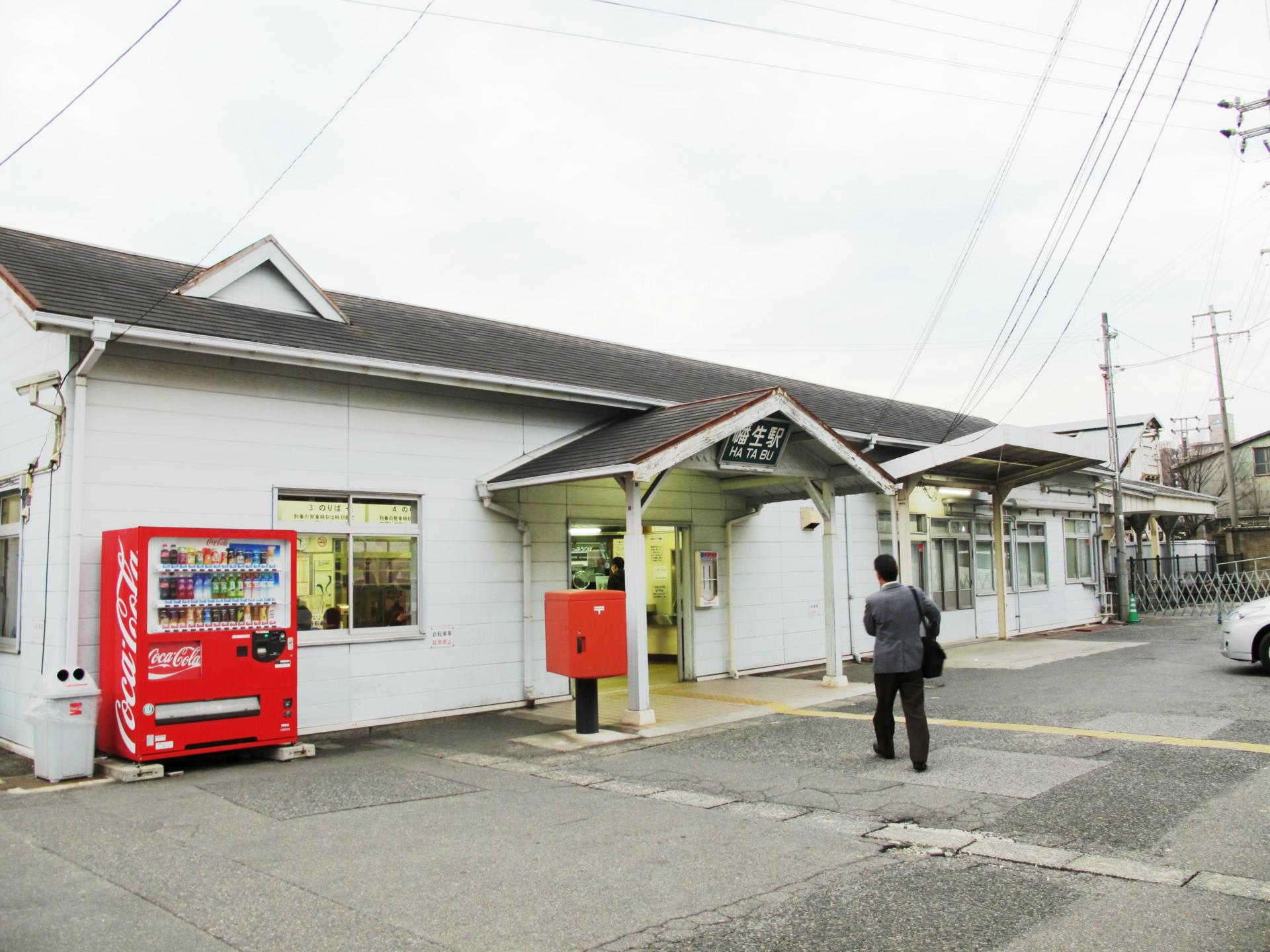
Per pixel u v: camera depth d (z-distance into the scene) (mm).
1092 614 22875
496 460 11031
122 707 7609
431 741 9008
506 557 11000
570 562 11641
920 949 3912
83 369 7902
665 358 17562
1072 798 6184
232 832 5766
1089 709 9562
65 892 4684
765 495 13672
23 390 8469
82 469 8008
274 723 8000
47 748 7301
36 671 8328
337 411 9703
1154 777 6617
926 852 5219
